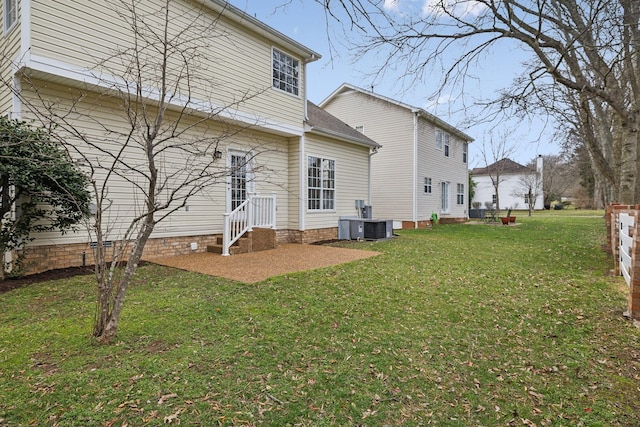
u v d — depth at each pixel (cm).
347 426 226
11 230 548
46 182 531
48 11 584
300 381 276
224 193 919
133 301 458
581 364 311
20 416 224
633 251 410
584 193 3734
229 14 846
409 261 769
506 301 487
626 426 229
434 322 410
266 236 927
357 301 480
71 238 660
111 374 274
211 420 226
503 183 4128
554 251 913
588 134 989
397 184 1723
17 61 580
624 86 867
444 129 1989
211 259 766
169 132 789
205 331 364
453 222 2022
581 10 657
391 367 302
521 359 321
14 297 474
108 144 698
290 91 1047
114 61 663
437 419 236
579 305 465
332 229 1209
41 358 300
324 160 1177
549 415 241
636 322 398
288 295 499
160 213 788
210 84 789
